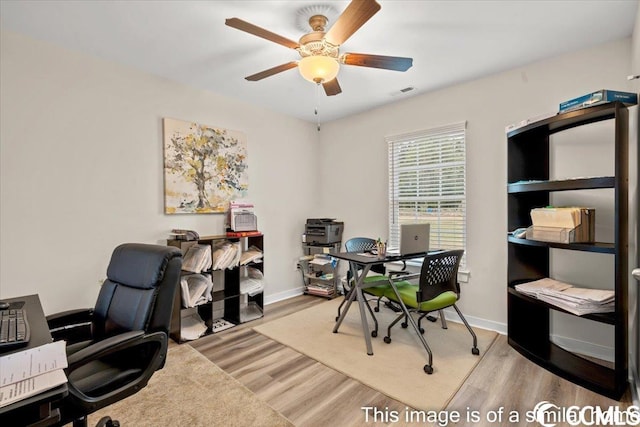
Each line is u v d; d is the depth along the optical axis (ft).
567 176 8.12
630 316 6.92
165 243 9.73
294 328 10.00
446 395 6.35
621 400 6.06
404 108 11.71
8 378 2.81
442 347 8.50
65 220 7.84
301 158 14.07
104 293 5.49
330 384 6.81
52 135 7.63
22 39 7.18
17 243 7.16
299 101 11.81
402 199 12.00
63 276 7.81
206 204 10.64
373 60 6.70
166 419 5.69
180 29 7.02
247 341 9.07
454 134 10.55
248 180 11.98
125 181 8.87
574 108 6.49
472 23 6.82
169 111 9.77
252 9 6.32
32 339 3.77
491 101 9.57
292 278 13.78
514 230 8.36
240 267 11.19
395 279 9.39
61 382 2.80
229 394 6.44
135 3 6.09
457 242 10.55
